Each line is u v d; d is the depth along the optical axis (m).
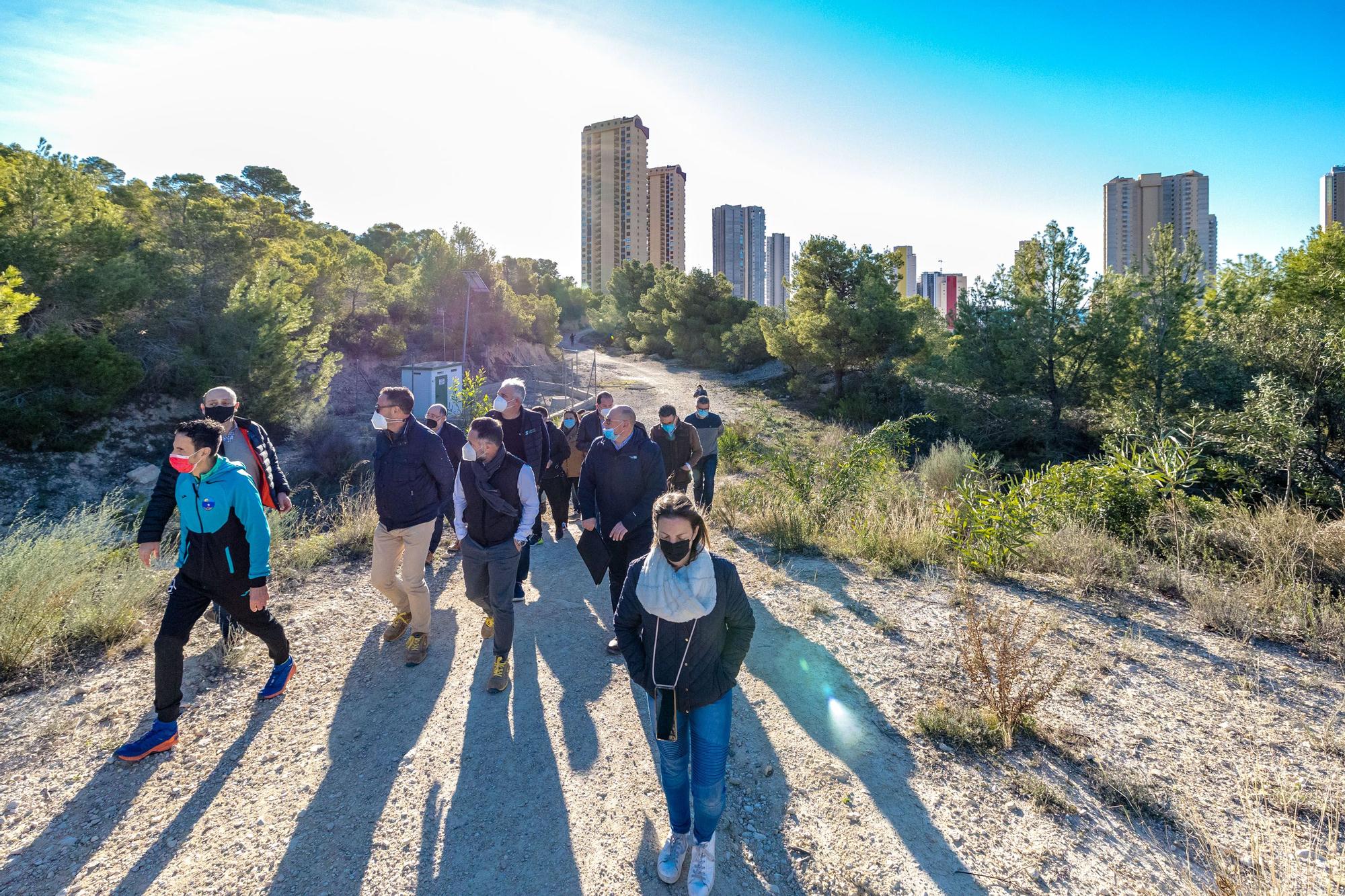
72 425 14.06
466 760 3.21
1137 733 3.29
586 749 3.31
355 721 3.53
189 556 3.21
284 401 17.58
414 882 2.46
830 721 3.49
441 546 6.77
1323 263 18.67
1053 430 16.70
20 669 3.81
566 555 6.83
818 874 2.48
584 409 9.67
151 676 3.86
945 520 6.19
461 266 36.50
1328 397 11.13
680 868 2.50
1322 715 3.39
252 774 3.05
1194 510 6.63
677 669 2.35
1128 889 2.35
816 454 9.47
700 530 2.32
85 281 13.90
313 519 7.32
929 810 2.79
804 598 5.24
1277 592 4.85
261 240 22.53
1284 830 2.59
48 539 4.65
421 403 22.42
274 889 2.41
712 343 44.78
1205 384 14.07
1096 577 5.40
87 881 2.40
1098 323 15.83
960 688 3.76
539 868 2.53
